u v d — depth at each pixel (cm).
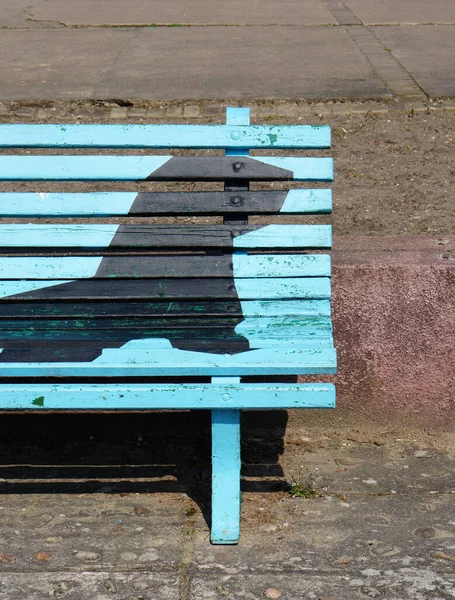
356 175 535
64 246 326
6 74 732
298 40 871
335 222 471
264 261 326
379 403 375
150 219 484
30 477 346
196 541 302
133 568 286
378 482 342
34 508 323
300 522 313
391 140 582
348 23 964
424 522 312
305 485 339
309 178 325
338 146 577
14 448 372
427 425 377
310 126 327
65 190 523
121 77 717
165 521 314
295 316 322
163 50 833
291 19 1002
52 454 367
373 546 298
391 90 659
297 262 326
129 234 326
